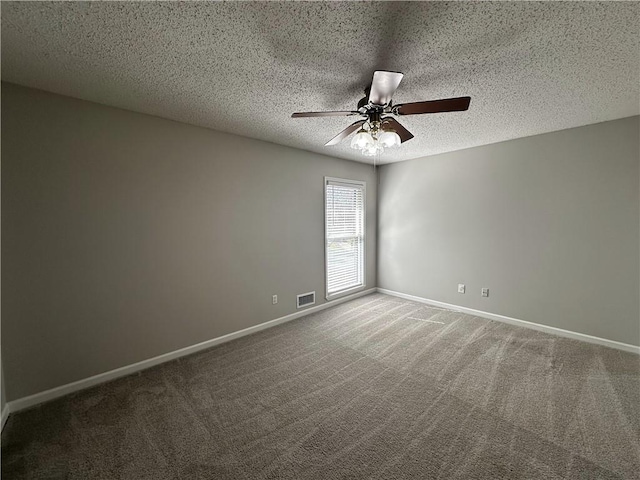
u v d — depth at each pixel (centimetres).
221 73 180
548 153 306
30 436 171
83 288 217
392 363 253
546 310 316
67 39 144
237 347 288
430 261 420
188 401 203
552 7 125
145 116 242
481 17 131
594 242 283
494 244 352
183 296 270
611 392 207
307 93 209
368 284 482
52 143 202
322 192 396
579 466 146
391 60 167
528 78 189
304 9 126
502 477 141
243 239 312
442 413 188
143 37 144
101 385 223
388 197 470
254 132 295
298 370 243
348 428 176
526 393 207
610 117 262
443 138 325
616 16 129
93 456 157
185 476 144
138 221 241
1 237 186
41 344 202
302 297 377
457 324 342
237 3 122
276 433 173
